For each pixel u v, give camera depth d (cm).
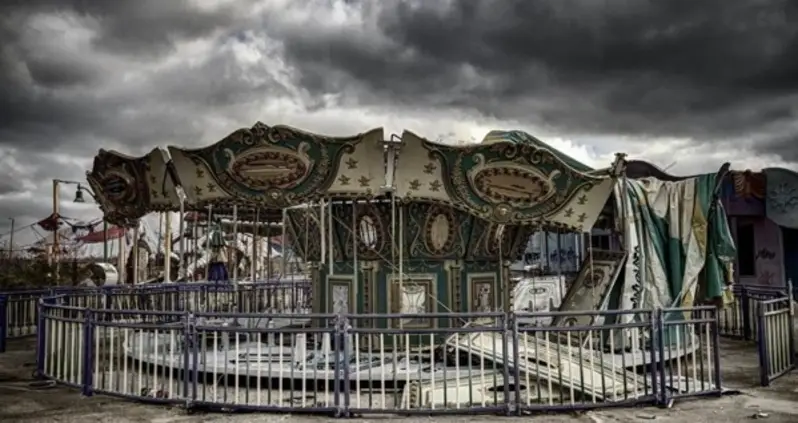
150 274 2473
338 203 1095
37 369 988
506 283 1139
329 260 1042
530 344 912
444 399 737
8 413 766
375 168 920
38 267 2088
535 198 954
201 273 2120
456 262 1087
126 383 865
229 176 943
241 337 1219
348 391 732
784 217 1688
